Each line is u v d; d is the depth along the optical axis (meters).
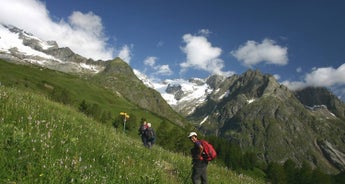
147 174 11.69
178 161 19.20
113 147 14.08
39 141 9.59
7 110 12.36
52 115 15.09
